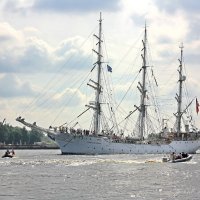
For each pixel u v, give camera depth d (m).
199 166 169.25
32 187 103.31
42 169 148.75
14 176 125.88
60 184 109.44
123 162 184.12
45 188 101.88
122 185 109.12
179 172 144.25
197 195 93.69
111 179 122.12
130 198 88.94
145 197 90.38
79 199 87.19
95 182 114.56
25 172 137.62
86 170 147.00
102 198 88.56
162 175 134.62
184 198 89.75
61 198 88.19
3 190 98.12
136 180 120.50
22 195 91.44
